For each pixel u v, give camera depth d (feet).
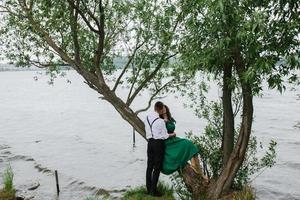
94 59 35.70
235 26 23.71
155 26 37.70
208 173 35.99
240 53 26.58
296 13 23.29
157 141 33.22
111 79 42.14
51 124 184.24
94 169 90.27
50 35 38.68
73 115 223.92
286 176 80.84
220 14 23.20
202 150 36.29
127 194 37.01
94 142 129.80
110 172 86.89
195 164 33.94
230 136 32.50
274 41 23.35
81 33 38.55
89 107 275.59
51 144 128.06
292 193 70.33
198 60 26.12
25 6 36.22
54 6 35.09
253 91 25.57
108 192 68.80
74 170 89.15
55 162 98.58
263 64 22.25
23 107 281.95
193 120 186.29
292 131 148.66
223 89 31.73
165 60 38.34
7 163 96.22
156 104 34.37
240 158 31.04
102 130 159.74
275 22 23.11
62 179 78.95
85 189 71.87
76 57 35.42
